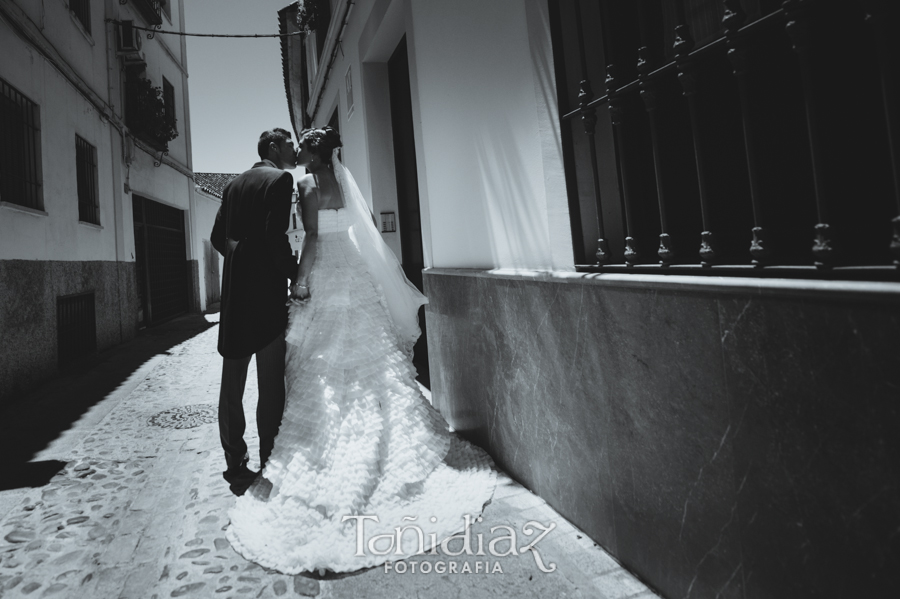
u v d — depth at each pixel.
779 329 1.14
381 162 5.32
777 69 1.20
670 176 1.56
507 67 2.38
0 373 4.69
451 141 3.09
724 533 1.33
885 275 0.97
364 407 2.65
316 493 2.36
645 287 1.54
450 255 3.28
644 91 1.53
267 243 2.76
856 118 1.04
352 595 1.77
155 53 11.40
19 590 1.87
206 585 1.86
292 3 8.78
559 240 2.06
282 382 2.91
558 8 2.00
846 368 1.01
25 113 5.63
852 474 1.01
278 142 3.04
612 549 1.85
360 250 3.09
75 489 2.77
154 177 11.07
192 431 3.81
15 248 5.10
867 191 1.03
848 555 1.03
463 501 2.33
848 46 1.04
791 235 1.19
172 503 2.58
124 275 8.85
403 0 3.87
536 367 2.25
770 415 1.18
